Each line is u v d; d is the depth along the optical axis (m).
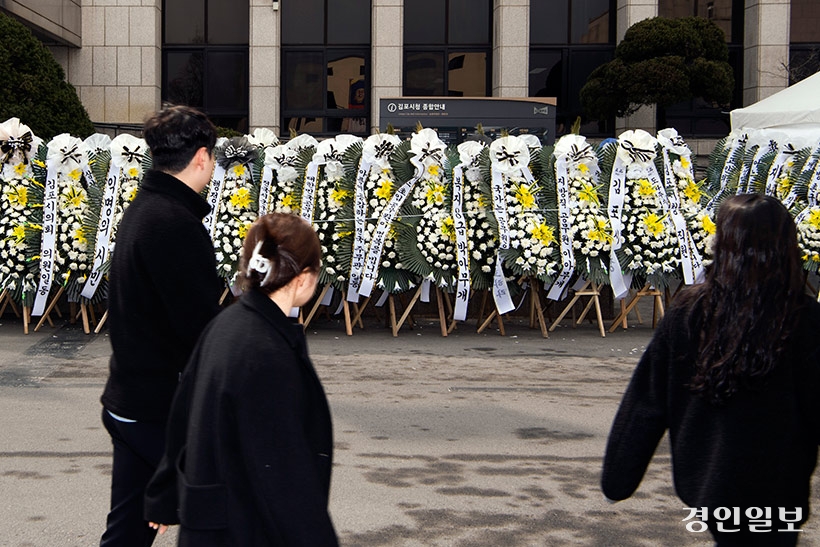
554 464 5.59
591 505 4.88
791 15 24.55
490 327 11.03
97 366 8.46
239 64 25.05
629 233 10.06
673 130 10.43
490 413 6.84
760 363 2.46
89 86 23.86
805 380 2.50
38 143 10.36
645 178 10.14
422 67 25.34
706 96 21.92
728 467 2.50
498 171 9.87
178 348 3.16
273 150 10.04
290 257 2.42
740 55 25.27
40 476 5.27
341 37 25.09
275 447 2.21
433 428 6.40
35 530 4.44
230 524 2.25
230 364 2.28
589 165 10.20
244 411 2.23
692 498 2.58
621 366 8.69
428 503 4.87
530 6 25.23
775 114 12.63
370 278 9.91
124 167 10.04
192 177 3.22
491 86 25.28
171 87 25.05
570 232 9.89
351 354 9.19
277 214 2.53
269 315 2.37
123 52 23.83
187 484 2.30
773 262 2.52
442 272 10.01
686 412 2.62
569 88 25.36
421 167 9.92
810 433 2.55
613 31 25.27
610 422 6.59
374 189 10.02
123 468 3.28
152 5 23.83
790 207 10.59
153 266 3.05
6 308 11.45
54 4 21.78
